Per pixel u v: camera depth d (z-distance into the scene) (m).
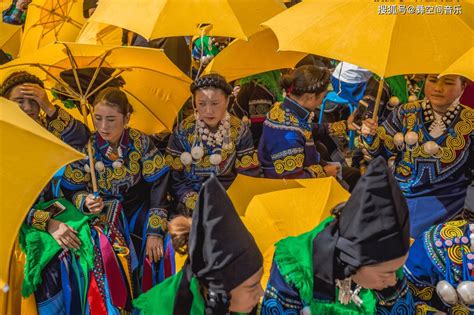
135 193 6.26
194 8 6.75
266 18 6.95
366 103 7.76
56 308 5.66
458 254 4.71
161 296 4.26
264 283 5.04
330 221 4.49
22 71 6.25
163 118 6.98
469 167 6.27
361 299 4.42
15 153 4.98
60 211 5.86
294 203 5.39
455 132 6.19
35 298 5.66
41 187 4.98
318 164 7.08
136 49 6.06
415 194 6.36
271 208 5.35
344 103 8.75
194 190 6.45
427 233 4.87
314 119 9.20
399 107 6.39
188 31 6.65
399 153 6.49
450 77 5.98
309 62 8.42
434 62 5.50
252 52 7.41
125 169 6.14
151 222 6.13
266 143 6.79
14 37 9.42
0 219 4.88
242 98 8.04
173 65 6.45
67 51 6.11
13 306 5.75
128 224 6.22
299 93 6.70
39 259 5.57
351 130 7.83
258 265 4.07
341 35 5.76
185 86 6.77
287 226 5.27
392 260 4.07
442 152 6.21
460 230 4.80
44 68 6.55
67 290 5.68
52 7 8.50
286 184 5.79
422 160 6.29
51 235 5.66
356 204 4.11
